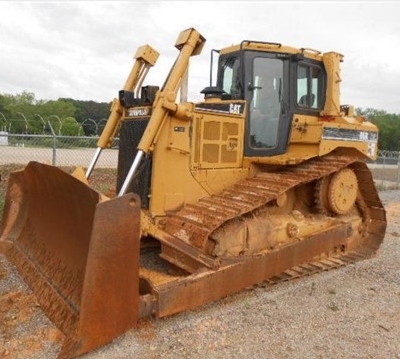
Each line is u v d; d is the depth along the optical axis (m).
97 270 2.91
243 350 3.40
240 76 5.11
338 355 3.39
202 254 3.88
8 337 3.38
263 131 5.25
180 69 4.37
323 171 5.04
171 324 3.75
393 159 20.64
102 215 2.90
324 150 5.25
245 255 4.28
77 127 21.80
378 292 4.79
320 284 4.95
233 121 4.92
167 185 4.38
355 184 5.89
